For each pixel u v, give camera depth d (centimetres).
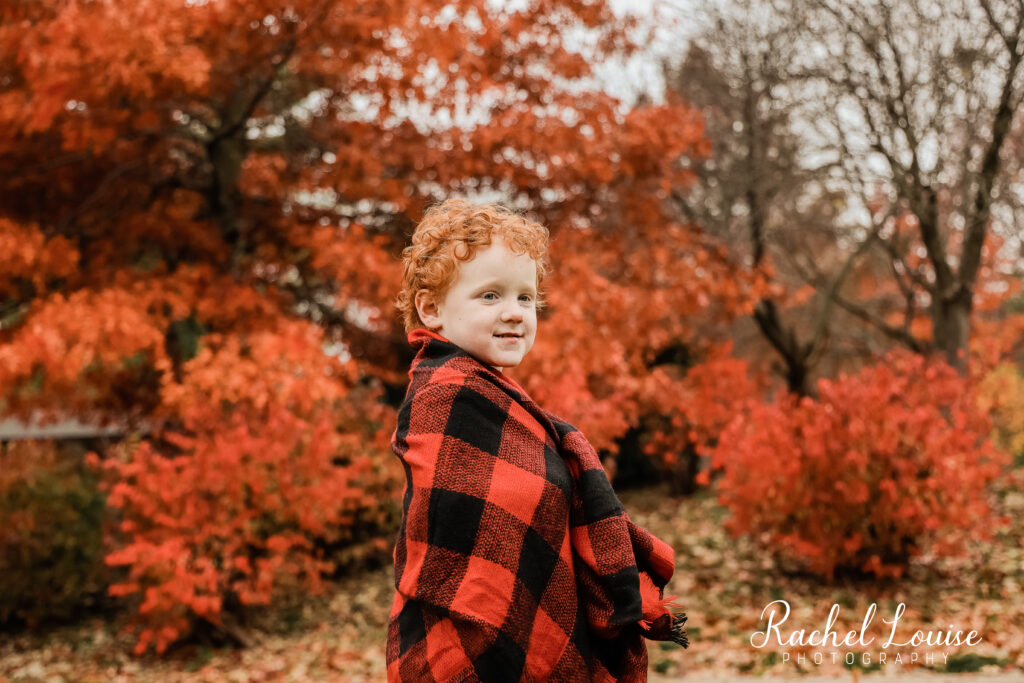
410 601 127
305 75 691
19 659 636
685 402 828
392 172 686
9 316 697
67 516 736
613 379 641
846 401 578
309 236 616
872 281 1245
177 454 646
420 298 143
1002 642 441
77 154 614
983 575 578
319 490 603
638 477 1169
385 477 770
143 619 595
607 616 123
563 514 124
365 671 519
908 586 571
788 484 576
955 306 827
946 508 547
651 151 645
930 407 574
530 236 137
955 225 854
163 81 490
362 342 810
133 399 729
